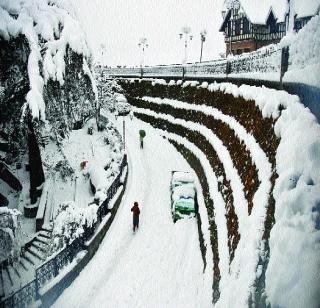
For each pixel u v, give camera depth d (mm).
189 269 13180
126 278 13141
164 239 15648
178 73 32688
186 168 22562
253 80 15180
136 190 21516
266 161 9555
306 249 5316
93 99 19250
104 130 30062
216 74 23531
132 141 30891
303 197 6113
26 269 14797
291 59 10336
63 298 11859
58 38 16609
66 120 18625
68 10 17375
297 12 26453
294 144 7262
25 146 20812
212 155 18078
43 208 19109
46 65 15531
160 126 32156
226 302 7926
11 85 16094
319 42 8344
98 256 14648
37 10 15867
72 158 24812
